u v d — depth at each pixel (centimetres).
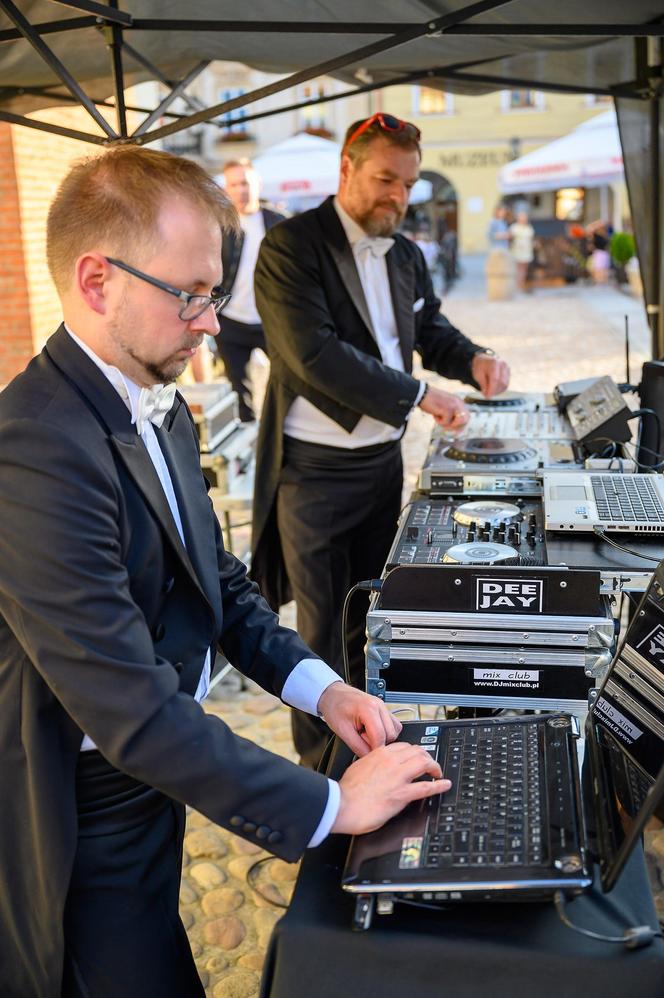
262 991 125
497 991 118
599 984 116
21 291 828
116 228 129
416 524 209
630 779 138
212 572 159
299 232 282
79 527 128
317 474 294
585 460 253
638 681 148
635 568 178
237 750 132
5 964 149
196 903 272
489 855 124
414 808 135
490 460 253
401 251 302
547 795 133
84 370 138
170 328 134
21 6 269
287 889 275
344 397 275
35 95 361
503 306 1788
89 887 146
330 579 299
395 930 122
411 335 300
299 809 130
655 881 266
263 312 288
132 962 149
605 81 404
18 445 128
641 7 300
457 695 175
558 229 2361
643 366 284
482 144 2819
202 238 132
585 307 1709
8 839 143
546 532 198
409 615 172
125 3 279
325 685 163
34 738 138
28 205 818
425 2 280
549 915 123
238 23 254
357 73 401
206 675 160
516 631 170
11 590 128
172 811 157
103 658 128
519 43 343
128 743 129
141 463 143
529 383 1006
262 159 1367
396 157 270
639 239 399
